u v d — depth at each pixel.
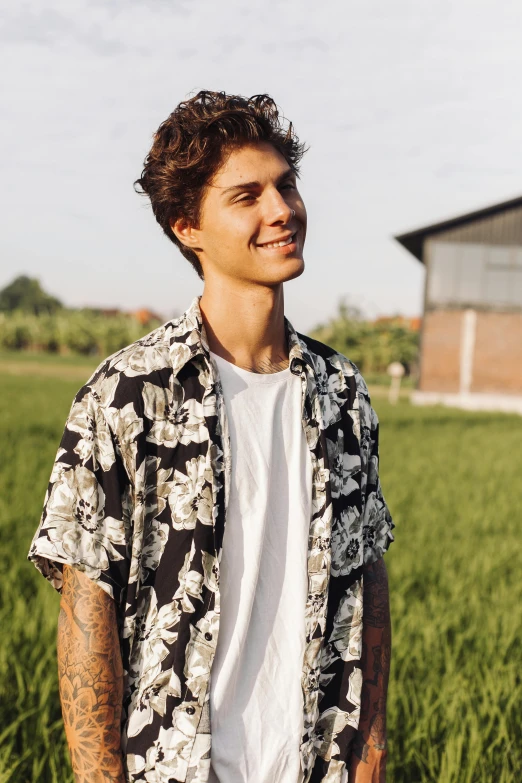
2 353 56.00
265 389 1.67
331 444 1.73
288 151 1.70
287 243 1.62
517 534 8.07
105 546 1.52
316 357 1.78
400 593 5.64
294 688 1.60
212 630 1.51
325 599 1.64
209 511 1.54
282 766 1.57
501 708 3.93
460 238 28.77
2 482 8.62
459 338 28.94
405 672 4.23
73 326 60.66
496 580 6.28
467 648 4.73
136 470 1.52
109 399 1.53
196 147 1.59
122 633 1.55
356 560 1.73
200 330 1.61
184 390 1.57
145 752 1.52
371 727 1.78
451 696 3.99
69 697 1.51
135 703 1.54
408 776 3.43
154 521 1.55
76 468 1.54
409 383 47.28
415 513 8.45
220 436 1.58
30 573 5.76
